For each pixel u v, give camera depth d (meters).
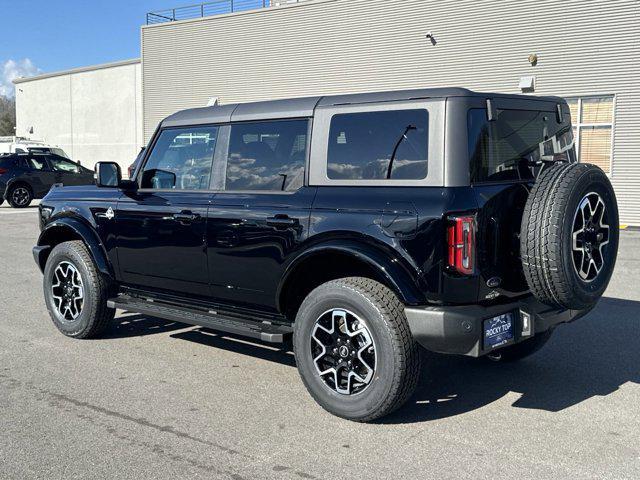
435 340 3.74
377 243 3.91
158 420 4.04
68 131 38.88
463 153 3.81
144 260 5.33
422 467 3.41
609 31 17.25
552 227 3.70
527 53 18.67
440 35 20.34
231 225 4.66
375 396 3.88
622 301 7.52
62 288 6.02
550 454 3.58
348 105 4.28
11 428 3.90
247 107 4.88
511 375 5.00
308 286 4.63
